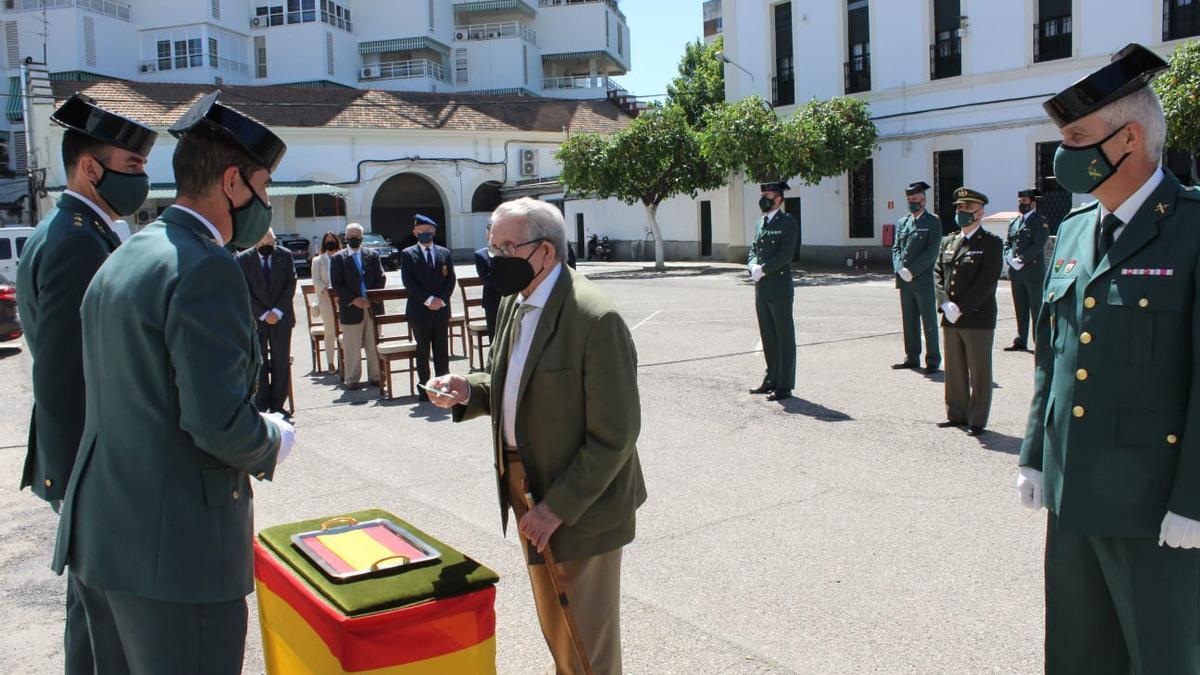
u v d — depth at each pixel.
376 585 2.69
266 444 2.51
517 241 2.88
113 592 2.46
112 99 33.47
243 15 46.94
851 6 27.06
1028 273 10.91
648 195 28.48
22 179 38.94
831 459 6.69
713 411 8.36
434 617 2.64
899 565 4.69
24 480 3.36
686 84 43.41
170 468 2.44
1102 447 2.74
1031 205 11.04
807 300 17.45
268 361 8.86
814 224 28.52
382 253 33.22
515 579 4.71
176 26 44.12
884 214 26.73
